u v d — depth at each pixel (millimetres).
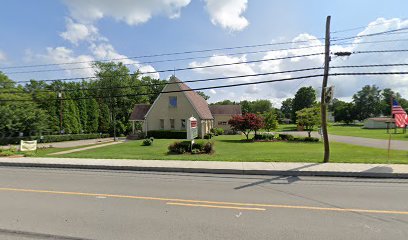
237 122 28141
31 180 8773
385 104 97625
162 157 13492
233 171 9961
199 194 6781
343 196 6570
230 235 4164
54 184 8086
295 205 5797
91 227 4523
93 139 41000
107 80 46281
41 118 32125
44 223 4723
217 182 8320
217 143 24766
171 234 4207
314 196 6570
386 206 5715
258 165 10766
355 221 4785
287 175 9516
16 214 5234
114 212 5336
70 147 23750
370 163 11039
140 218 4969
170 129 34312
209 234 4203
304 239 4008
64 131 38000
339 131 52156
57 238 4090
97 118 45781
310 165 10664
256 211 5379
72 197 6512
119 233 4262
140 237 4098
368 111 94875
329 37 11797
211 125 43562
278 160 11914
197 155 14977
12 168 11602
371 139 30266
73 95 42625
